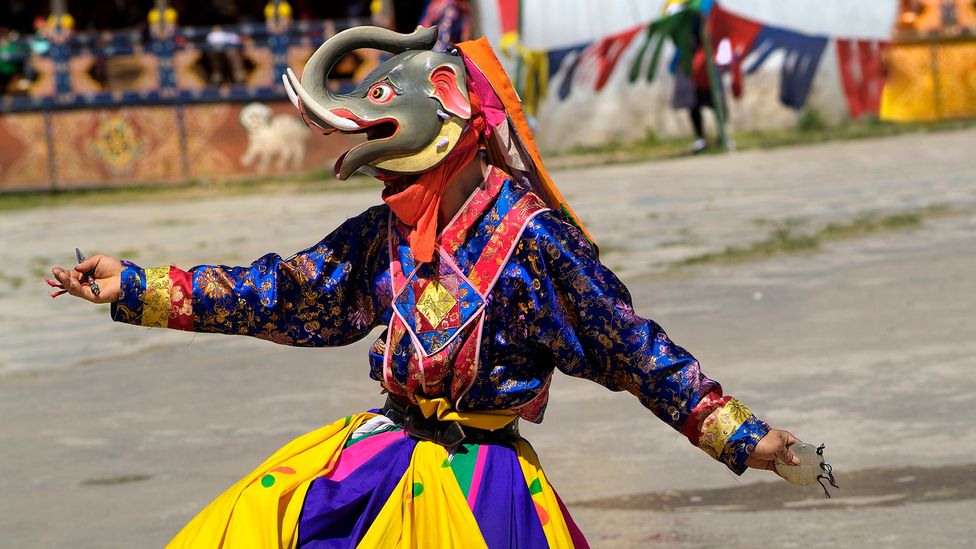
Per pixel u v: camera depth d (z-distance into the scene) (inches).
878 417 493.0
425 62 241.6
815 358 591.2
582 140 1658.5
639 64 1512.1
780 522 393.1
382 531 233.8
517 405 244.2
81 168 1653.5
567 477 448.1
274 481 239.8
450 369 239.9
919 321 647.8
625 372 239.5
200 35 1647.4
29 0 1801.2
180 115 1648.6
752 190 1178.0
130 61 1651.1
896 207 1015.0
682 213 1068.5
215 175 1649.9
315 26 1665.8
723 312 704.4
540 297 238.8
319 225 1155.9
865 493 413.7
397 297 243.9
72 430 552.7
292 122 1649.9
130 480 474.0
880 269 787.4
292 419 547.5
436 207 240.7
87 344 751.1
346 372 636.1
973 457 440.8
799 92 1652.3
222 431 535.8
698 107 1487.5
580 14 1631.4
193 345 733.9
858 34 1654.8
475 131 241.4
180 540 237.6
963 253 813.9
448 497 236.8
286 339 256.1
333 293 253.0
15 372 681.0
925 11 1664.6
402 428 249.3
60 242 1163.9
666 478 443.5
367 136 248.1
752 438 233.8
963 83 1665.8
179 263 987.3
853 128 1624.0
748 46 1649.9
